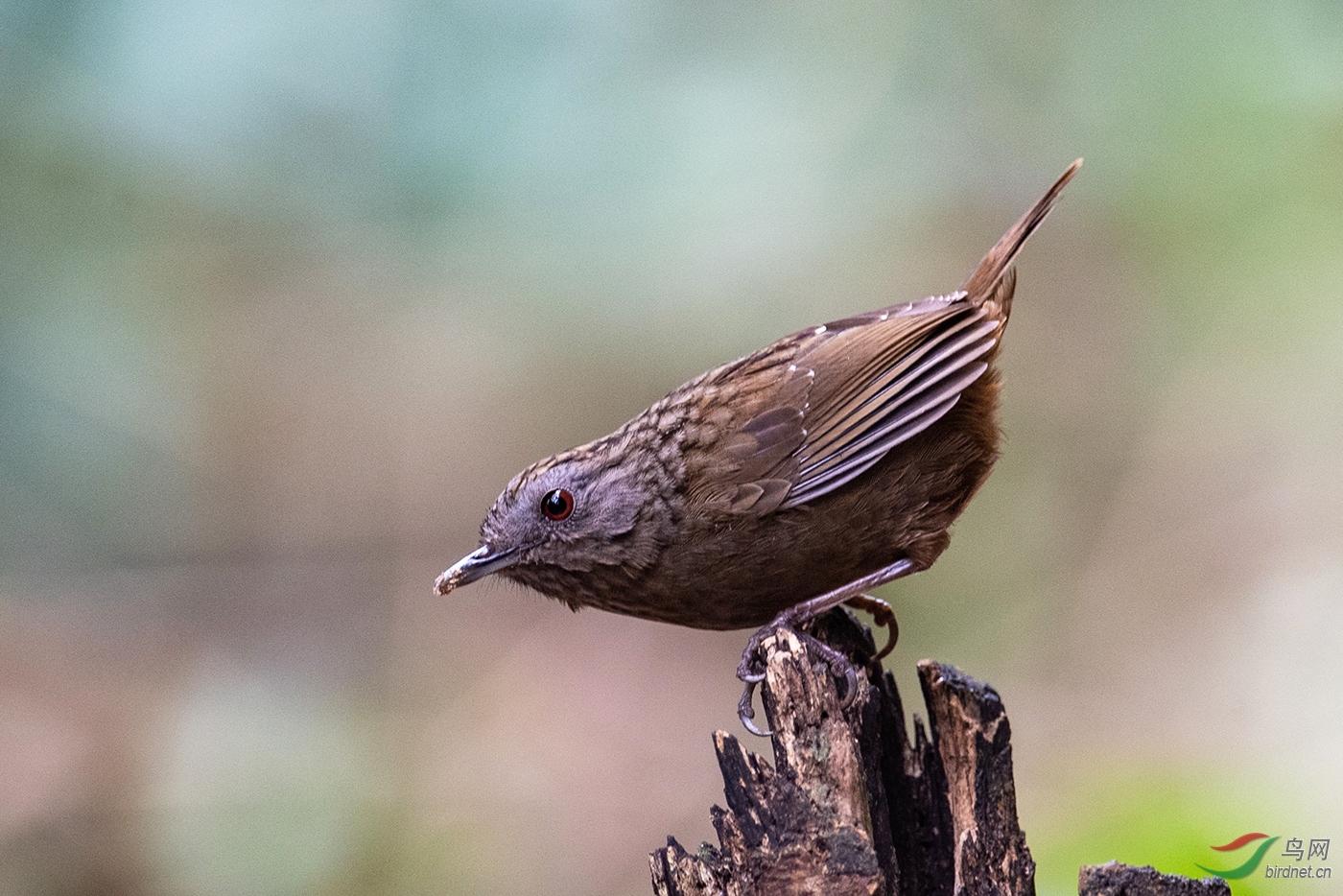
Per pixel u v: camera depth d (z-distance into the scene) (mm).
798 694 6051
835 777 5844
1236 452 13172
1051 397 13562
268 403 13812
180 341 13125
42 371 12484
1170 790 9703
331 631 13812
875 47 12625
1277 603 12406
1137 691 12391
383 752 12734
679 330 13070
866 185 12656
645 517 7523
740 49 12469
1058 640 12859
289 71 11742
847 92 12641
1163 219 12906
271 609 13875
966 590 13172
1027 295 13594
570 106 12062
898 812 6449
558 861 12180
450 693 13508
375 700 13422
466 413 14172
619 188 12234
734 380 7680
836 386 7457
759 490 7375
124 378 12758
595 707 13445
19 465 12805
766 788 5918
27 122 11742
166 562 13672
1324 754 10891
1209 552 12906
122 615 13336
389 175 12211
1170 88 12398
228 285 13094
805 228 12531
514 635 14031
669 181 12227
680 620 7918
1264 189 12445
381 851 12086
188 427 13406
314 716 13023
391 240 12688
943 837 6402
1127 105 12547
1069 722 12250
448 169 12133
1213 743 11617
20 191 12023
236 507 13883
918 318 7574
